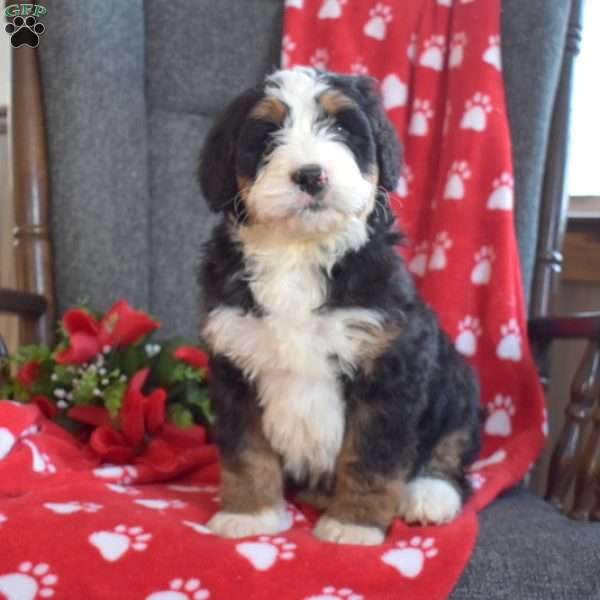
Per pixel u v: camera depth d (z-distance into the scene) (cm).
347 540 49
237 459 54
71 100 78
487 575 45
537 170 79
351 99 57
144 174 82
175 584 43
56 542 44
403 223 81
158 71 84
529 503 61
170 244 84
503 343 74
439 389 59
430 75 81
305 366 53
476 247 77
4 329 113
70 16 77
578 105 96
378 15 82
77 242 78
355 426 53
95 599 42
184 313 84
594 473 54
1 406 58
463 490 59
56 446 61
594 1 96
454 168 77
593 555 46
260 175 53
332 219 51
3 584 42
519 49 79
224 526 50
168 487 61
